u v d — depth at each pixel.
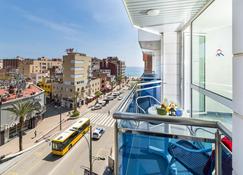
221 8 2.42
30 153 13.30
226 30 2.36
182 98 4.16
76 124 16.33
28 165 11.55
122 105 1.81
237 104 0.84
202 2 2.34
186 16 2.95
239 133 0.82
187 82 4.02
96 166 11.31
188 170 1.47
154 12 2.67
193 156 1.44
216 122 1.20
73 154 13.12
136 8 2.50
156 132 1.49
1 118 14.59
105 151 13.52
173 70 4.34
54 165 11.56
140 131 1.52
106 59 65.94
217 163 1.23
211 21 2.76
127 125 1.55
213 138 1.29
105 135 17.27
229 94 2.20
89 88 35.34
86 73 33.91
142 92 3.96
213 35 2.76
